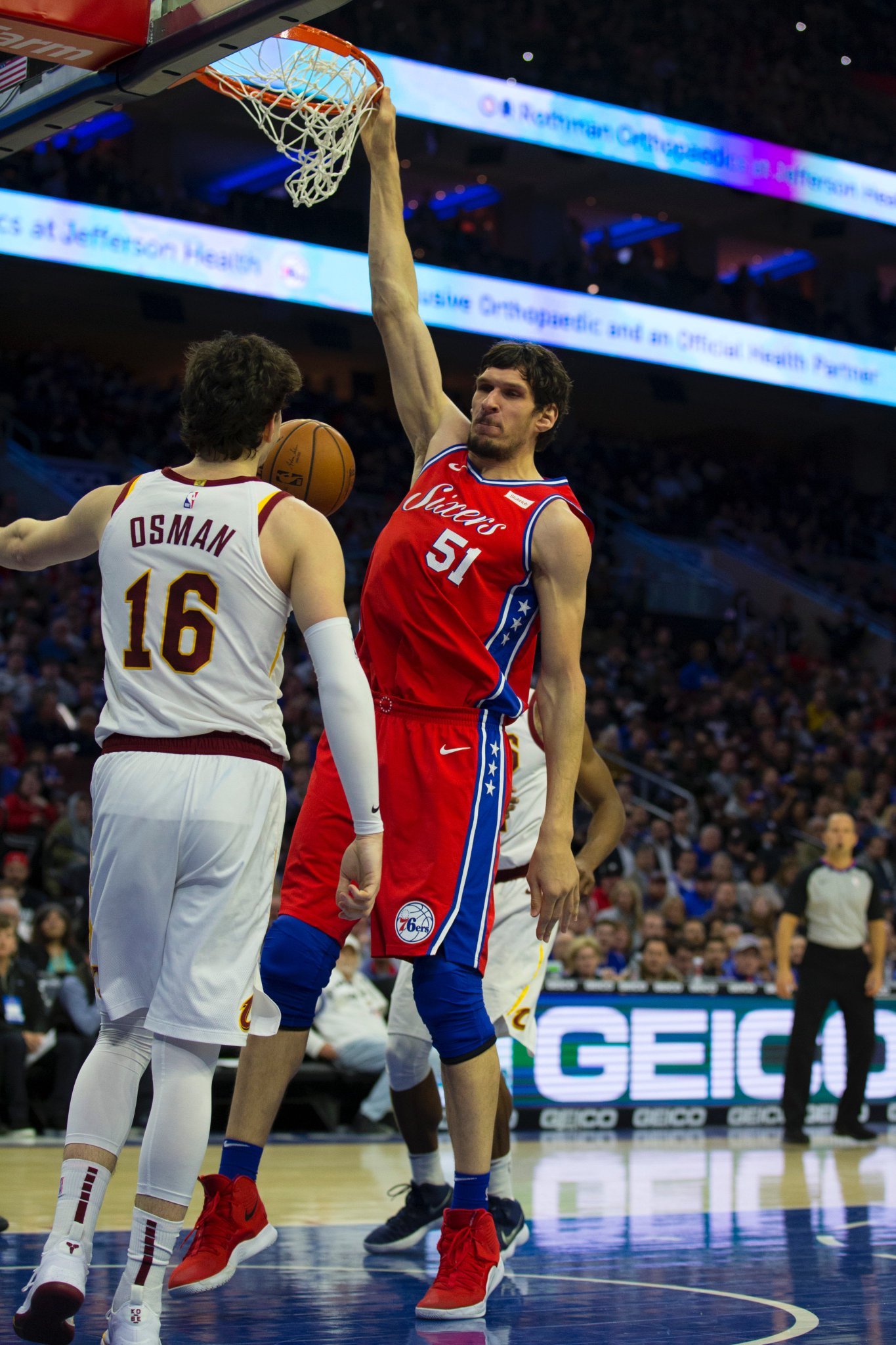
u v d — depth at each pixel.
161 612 2.49
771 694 20.08
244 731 2.46
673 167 22.56
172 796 2.40
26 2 3.26
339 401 23.02
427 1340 2.76
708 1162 6.57
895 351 25.08
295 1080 7.58
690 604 22.53
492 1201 3.97
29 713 13.42
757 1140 7.77
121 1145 2.45
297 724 13.95
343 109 3.76
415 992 3.14
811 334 24.08
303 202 3.74
